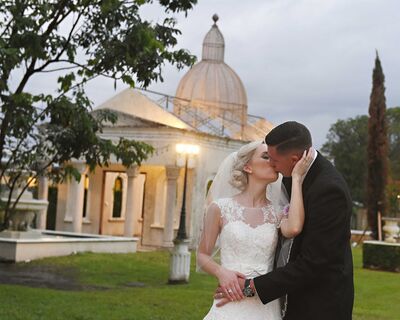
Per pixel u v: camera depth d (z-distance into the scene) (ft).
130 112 94.58
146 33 33.27
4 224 39.75
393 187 107.04
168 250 84.99
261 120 108.88
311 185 12.16
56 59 34.83
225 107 119.24
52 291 39.96
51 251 65.57
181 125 91.15
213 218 13.19
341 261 11.72
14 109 33.81
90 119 36.37
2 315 30.53
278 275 11.82
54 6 33.78
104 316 31.73
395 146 195.52
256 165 13.08
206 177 89.76
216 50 125.70
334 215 11.63
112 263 62.34
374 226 111.24
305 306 11.93
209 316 12.91
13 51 30.37
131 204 89.04
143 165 89.10
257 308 12.59
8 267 56.95
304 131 12.34
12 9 32.42
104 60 34.04
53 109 34.30
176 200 95.35
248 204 13.16
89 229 98.78
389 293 49.67
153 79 35.19
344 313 11.75
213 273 12.84
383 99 113.39
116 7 33.81
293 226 12.01
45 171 41.24
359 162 195.21
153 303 36.99
